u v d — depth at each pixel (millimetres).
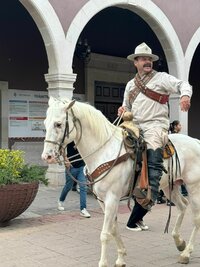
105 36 16500
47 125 4641
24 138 14148
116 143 4957
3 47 13820
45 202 9625
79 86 15922
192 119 19250
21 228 7336
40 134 14523
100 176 4848
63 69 11211
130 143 4977
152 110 5207
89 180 5105
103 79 16594
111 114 17141
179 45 13836
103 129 4945
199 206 5551
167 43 13633
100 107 16734
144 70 5207
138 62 5234
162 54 17641
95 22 15961
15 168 7613
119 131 5098
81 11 11594
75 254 5898
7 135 13781
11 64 13984
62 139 4664
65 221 7875
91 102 16156
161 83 5113
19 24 14148
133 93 5305
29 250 6074
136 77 5328
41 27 11125
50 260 5637
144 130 5211
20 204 7324
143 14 13086
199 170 5535
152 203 5035
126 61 17266
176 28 13781
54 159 4602
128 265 5434
